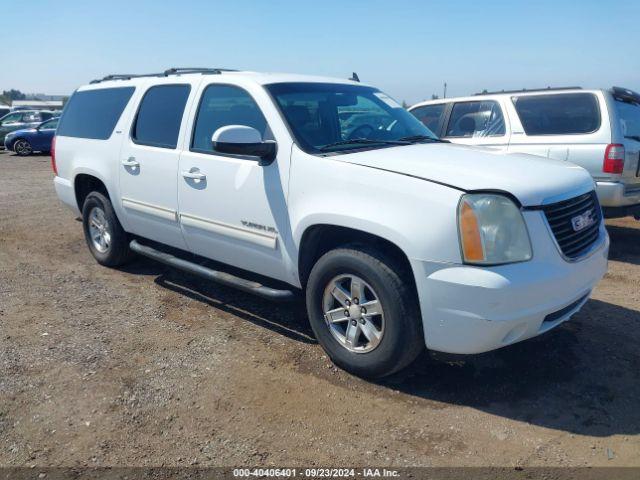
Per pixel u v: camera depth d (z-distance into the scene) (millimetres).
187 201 4516
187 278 5605
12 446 2953
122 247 5707
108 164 5355
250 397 3408
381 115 4641
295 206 3729
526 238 3104
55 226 8023
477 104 7723
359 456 2881
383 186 3318
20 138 20656
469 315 3059
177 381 3590
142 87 5191
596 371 3684
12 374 3658
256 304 4891
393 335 3328
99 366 3779
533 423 3141
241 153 3715
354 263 3430
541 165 3643
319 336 3791
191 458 2865
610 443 2961
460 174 3246
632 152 6590
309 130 3971
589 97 6688
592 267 3508
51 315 4664
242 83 4273
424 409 3287
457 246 3055
